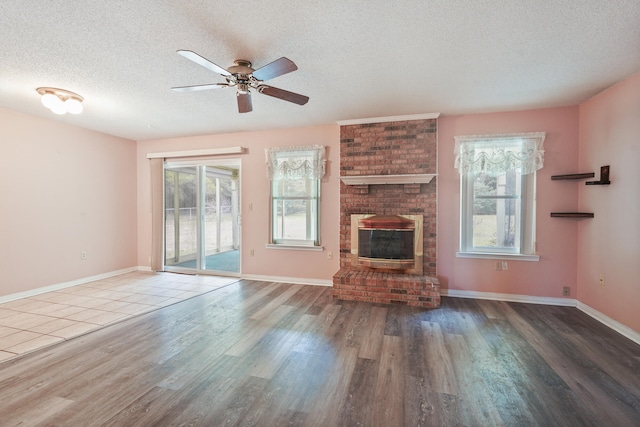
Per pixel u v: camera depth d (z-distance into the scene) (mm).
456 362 2408
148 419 1768
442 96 3346
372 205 4266
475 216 4059
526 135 3725
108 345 2688
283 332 2971
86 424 1723
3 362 2385
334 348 2643
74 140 4594
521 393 2020
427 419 1776
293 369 2311
